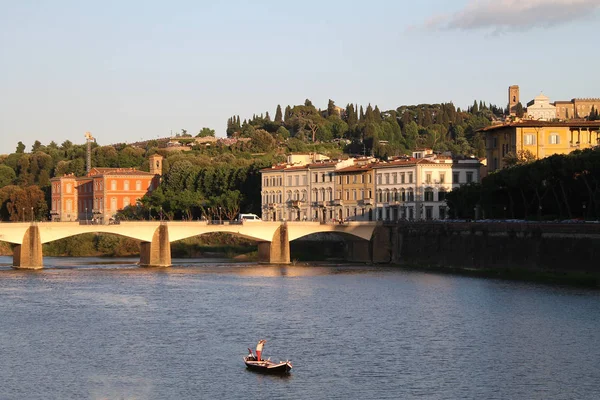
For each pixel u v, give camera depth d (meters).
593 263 191.50
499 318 146.88
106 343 128.12
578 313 150.25
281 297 175.00
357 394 101.75
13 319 147.75
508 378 108.25
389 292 182.38
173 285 195.38
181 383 106.50
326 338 131.62
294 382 106.75
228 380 107.75
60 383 106.50
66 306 161.88
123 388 104.31
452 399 99.94
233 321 145.88
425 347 125.25
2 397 100.69
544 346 125.12
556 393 102.25
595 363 115.38
